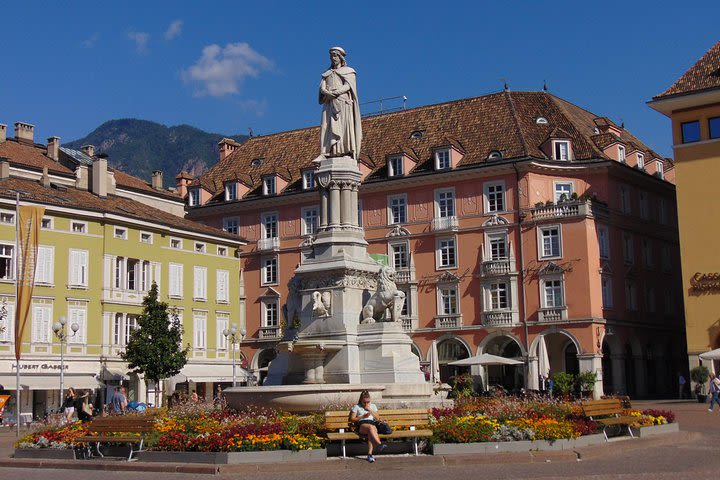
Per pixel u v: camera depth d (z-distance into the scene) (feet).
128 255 185.06
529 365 191.83
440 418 63.93
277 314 228.22
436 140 220.02
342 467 56.75
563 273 190.70
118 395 104.37
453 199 207.51
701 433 82.64
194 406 77.61
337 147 82.99
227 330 189.37
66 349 171.01
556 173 202.28
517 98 221.66
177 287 196.95
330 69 84.79
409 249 211.00
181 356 163.02
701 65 166.91
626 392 197.57
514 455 59.26
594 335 186.19
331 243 79.87
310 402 68.69
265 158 249.96
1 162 181.27
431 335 205.46
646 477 48.91
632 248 207.72
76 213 174.91
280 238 230.27
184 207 244.63
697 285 161.48
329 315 77.82
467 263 203.51
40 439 69.05
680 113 165.07
